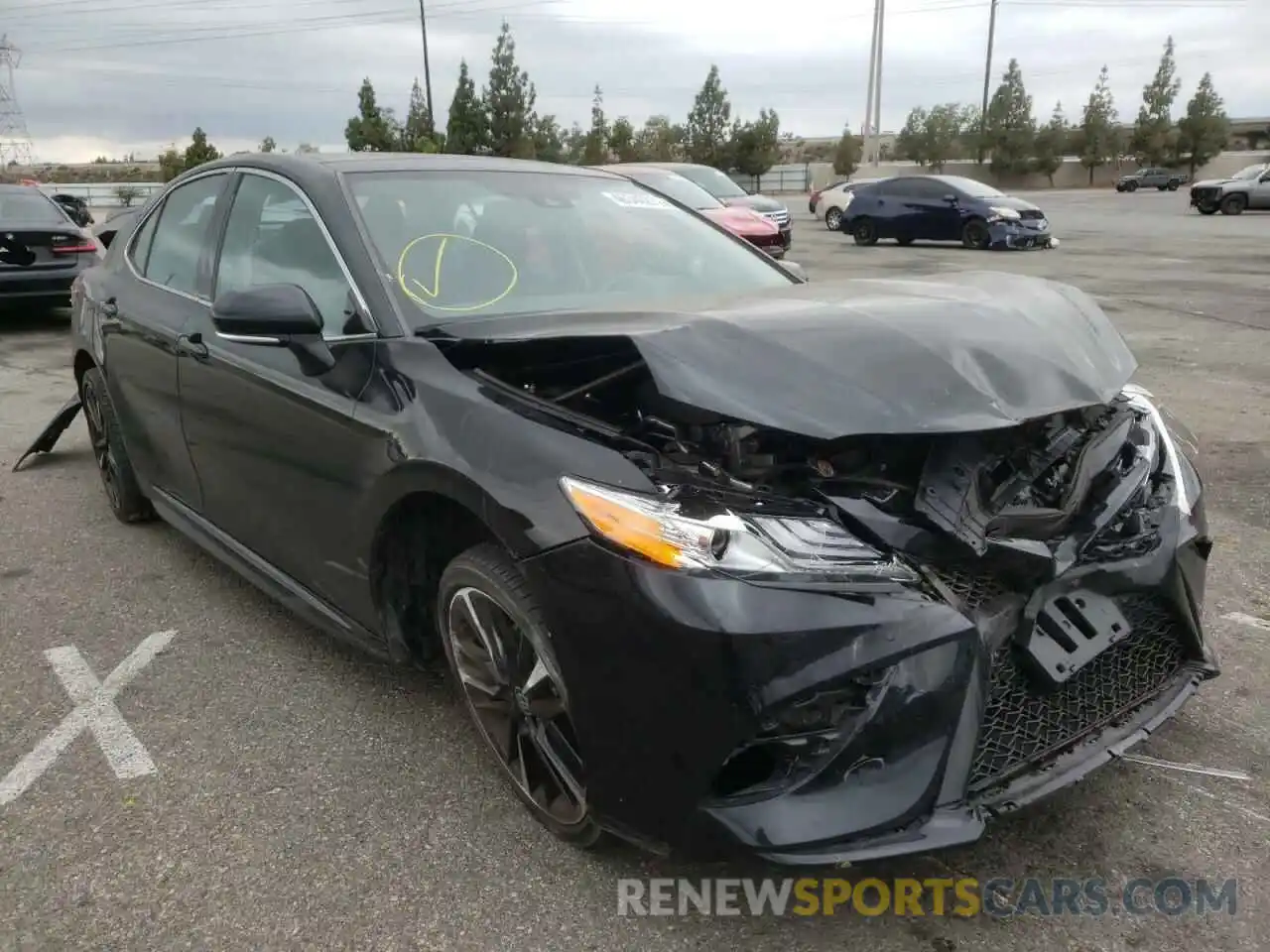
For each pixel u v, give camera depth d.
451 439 2.41
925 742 2.01
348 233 2.98
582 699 2.15
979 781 2.10
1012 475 2.28
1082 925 2.22
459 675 2.64
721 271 3.49
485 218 3.26
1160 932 2.20
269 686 3.29
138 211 4.67
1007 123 67.69
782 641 1.93
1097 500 2.39
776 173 61.38
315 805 2.66
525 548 2.19
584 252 3.31
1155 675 2.57
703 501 2.06
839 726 2.00
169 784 2.76
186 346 3.54
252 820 2.61
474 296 2.93
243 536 3.49
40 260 10.35
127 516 4.72
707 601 1.96
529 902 2.30
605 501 2.10
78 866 2.44
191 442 3.63
